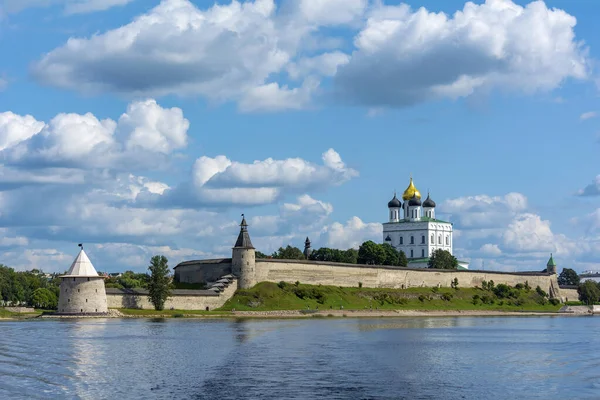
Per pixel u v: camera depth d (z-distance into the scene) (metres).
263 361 90.44
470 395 69.25
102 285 178.38
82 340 114.94
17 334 125.31
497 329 160.38
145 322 162.88
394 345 114.00
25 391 69.19
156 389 70.38
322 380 76.06
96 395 67.38
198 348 104.56
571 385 75.44
